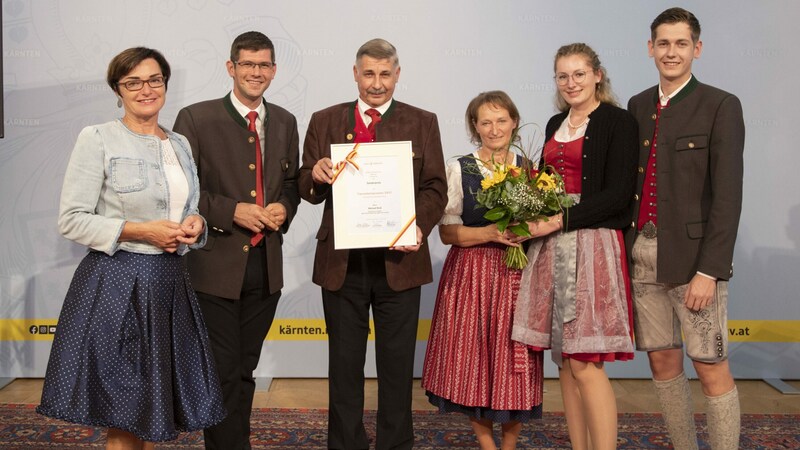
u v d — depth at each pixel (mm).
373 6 4090
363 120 2861
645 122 2783
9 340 4164
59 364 2229
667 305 2789
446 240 2980
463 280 2904
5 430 3383
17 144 4074
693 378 4262
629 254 2779
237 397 2863
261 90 2848
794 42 4047
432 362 2994
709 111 2637
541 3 4094
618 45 4102
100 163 2297
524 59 4117
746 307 4172
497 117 2900
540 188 2684
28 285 4137
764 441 3355
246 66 2791
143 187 2314
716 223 2570
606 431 2670
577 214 2625
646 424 3580
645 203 2760
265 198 2883
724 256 2553
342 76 4125
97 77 4062
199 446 3262
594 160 2684
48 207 4105
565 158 2766
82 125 4082
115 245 2246
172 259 2393
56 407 2205
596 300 2633
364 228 2686
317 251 2939
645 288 2795
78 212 2254
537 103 4137
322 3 4086
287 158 2973
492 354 2848
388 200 2695
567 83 2719
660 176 2703
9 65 4043
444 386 2893
